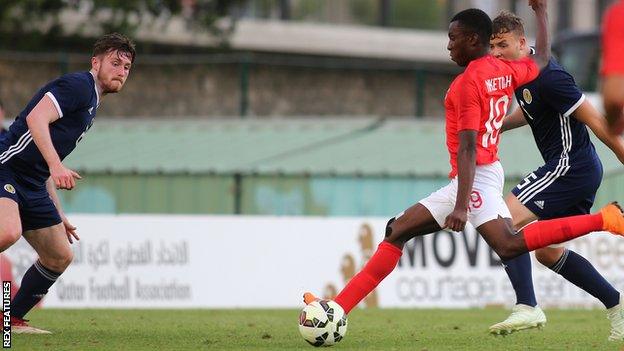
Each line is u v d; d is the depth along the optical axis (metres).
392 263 27.19
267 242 54.69
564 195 29.62
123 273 52.53
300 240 55.09
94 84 27.84
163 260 53.19
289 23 114.69
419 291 55.25
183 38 104.12
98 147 84.12
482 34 26.73
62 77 27.33
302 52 114.12
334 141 86.06
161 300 53.00
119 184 75.12
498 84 26.50
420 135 87.88
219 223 54.16
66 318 38.81
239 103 104.06
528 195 29.84
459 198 25.78
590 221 25.88
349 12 122.69
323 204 74.50
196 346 27.08
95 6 98.94
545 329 34.38
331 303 26.61
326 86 107.06
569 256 29.00
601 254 55.84
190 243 53.69
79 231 52.03
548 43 29.09
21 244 49.53
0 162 27.55
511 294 56.03
